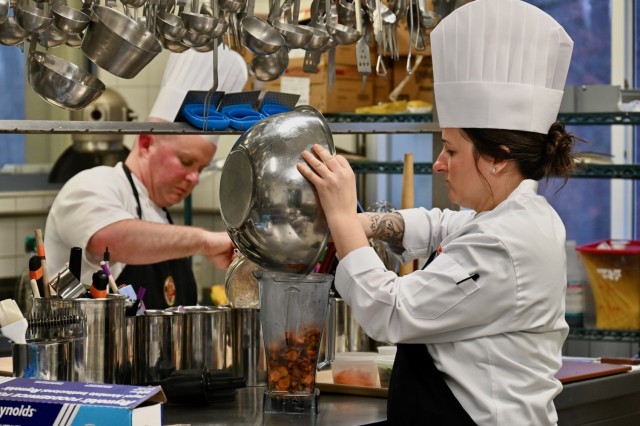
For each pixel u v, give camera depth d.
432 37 2.22
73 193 3.51
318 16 2.76
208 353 2.44
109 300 2.25
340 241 2.11
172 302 3.72
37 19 2.16
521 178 2.17
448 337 2.08
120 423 1.72
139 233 3.38
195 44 2.45
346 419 2.21
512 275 2.03
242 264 2.55
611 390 2.60
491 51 2.11
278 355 2.24
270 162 2.08
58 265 3.56
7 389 1.87
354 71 4.40
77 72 2.31
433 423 2.10
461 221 2.44
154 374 2.38
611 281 4.19
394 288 2.08
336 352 2.72
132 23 2.29
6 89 5.28
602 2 5.02
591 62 5.05
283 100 2.86
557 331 2.15
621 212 5.02
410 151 4.95
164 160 3.68
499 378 2.05
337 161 2.11
